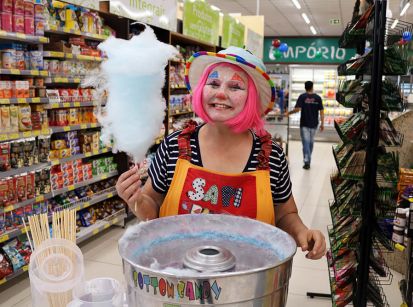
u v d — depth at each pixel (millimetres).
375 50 2311
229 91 1323
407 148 4027
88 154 4184
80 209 4207
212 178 1415
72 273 1158
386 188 2473
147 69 1216
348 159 2590
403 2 5164
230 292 730
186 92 6242
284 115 9781
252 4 11523
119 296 1119
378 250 2826
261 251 1006
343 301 2709
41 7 3385
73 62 3932
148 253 975
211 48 6688
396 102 2408
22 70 3248
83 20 3947
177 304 737
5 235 3137
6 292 3191
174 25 5145
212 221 1095
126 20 4336
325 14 12742
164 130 5223
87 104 4059
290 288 3410
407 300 2574
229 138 1448
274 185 1466
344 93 2783
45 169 3568
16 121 3252
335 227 3076
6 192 3172
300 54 17578
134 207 1340
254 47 8828
